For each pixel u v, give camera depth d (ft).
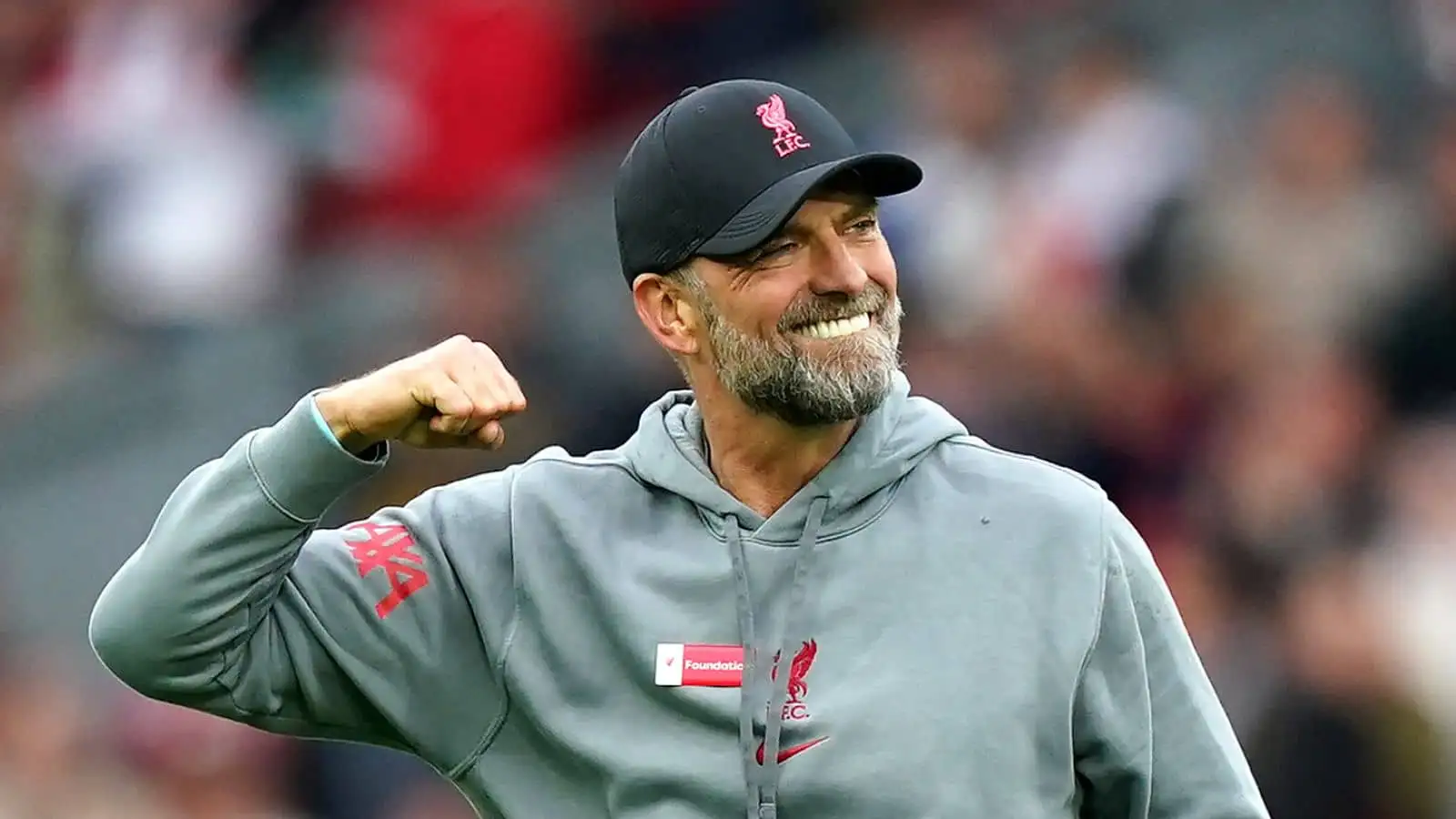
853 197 33.17
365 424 33.24
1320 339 75.25
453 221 90.48
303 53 96.22
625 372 79.20
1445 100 80.28
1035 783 32.35
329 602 35.01
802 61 90.63
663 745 33.19
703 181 33.30
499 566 34.96
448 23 92.48
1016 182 81.10
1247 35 83.20
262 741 77.56
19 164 98.78
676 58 92.53
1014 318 77.46
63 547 86.94
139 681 34.14
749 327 33.06
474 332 83.82
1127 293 77.87
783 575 33.55
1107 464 74.79
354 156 92.58
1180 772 32.99
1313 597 68.74
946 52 86.43
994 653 32.58
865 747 32.27
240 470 33.53
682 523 34.40
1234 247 77.56
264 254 92.79
